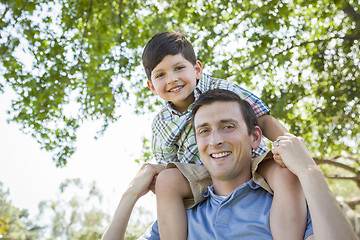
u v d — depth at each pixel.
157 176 2.03
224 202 1.77
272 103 9.08
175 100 2.49
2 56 8.48
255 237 1.68
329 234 1.42
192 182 1.92
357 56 9.13
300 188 1.69
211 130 1.83
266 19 8.02
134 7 8.86
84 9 8.60
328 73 9.30
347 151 9.86
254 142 1.94
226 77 8.86
